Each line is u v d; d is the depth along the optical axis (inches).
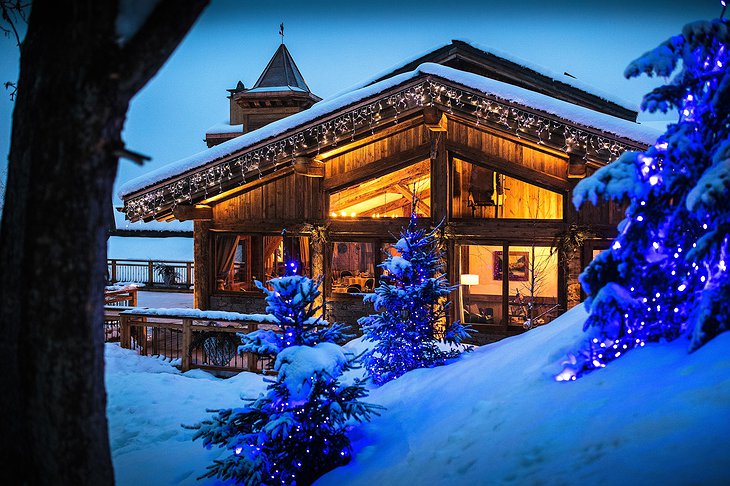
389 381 378.6
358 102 533.0
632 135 473.4
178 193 588.1
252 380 446.6
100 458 138.6
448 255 549.3
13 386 138.7
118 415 373.4
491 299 607.8
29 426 134.6
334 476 239.9
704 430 154.1
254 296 601.3
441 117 535.8
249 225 599.8
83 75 124.2
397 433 269.4
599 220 514.3
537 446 186.5
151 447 322.3
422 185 567.2
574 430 187.8
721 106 226.7
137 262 1139.3
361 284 583.2
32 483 135.9
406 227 558.6
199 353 532.7
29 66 138.6
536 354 287.9
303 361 243.1
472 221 542.6
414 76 518.9
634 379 210.4
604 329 241.0
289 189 589.3
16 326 139.4
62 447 133.3
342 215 582.6
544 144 505.4
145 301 932.6
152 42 126.4
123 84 127.4
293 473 248.4
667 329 235.0
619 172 241.3
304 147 558.3
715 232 203.8
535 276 581.0
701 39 224.5
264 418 254.2
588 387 219.6
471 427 229.3
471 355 381.4
